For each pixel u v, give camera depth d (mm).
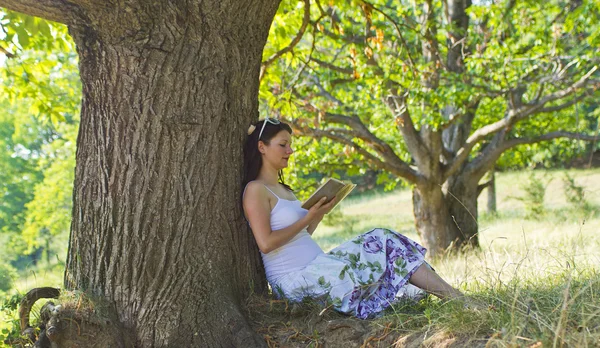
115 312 3652
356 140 12500
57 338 3316
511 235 13008
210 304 3678
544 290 3721
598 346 2812
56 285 4801
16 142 19500
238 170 3980
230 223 3896
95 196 3750
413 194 12289
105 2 3477
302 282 3881
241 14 3854
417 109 11156
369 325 3629
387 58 10469
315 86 11734
